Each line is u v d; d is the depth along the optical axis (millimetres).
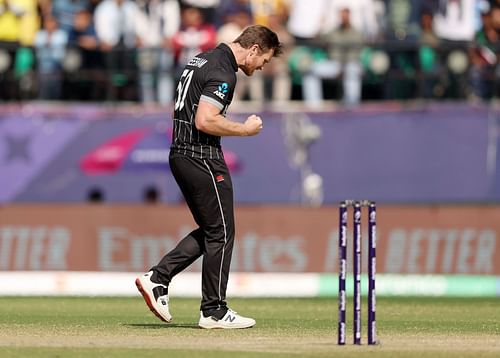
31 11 54281
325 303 41594
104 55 53688
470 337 26875
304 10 54125
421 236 49156
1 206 49250
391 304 41188
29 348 22906
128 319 31938
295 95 53875
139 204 49875
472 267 49031
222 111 26828
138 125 52156
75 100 53875
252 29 27172
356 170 52344
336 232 48969
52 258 49062
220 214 27047
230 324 27609
